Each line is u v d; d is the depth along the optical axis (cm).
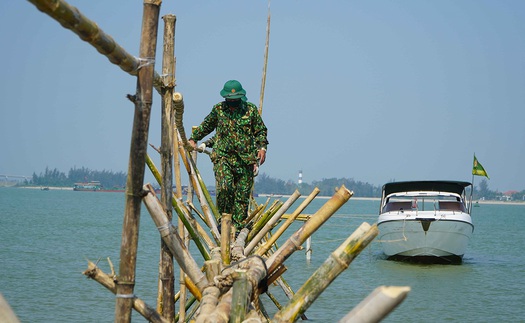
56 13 350
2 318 294
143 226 5016
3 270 2116
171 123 607
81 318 1391
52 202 10944
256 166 852
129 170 462
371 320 332
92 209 8362
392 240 2522
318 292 429
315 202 16762
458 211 2530
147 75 454
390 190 2658
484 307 1688
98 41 389
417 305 1702
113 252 2869
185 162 840
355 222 6297
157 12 456
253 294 504
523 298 1831
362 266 2527
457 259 2591
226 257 604
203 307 455
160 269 622
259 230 823
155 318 475
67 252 2806
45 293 1678
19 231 4016
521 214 12694
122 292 469
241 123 844
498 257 3111
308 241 2614
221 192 835
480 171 2605
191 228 693
